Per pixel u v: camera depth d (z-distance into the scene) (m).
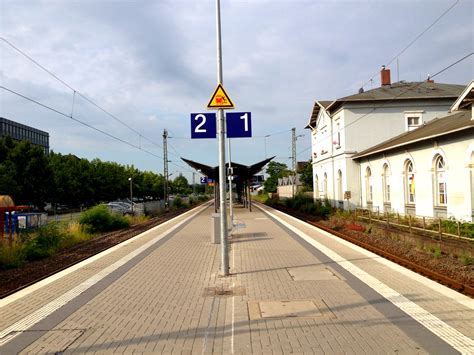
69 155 58.84
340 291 7.66
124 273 9.85
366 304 6.77
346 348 4.91
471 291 8.03
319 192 40.97
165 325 5.93
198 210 41.81
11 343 5.29
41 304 7.19
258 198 81.50
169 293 7.82
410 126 30.69
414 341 5.10
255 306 6.78
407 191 22.86
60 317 6.39
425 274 10.15
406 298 7.09
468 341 5.08
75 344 5.21
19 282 10.40
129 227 26.25
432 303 6.77
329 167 35.75
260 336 5.39
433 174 19.61
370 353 4.76
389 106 30.72
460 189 17.16
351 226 21.34
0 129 71.12
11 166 42.88
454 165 17.61
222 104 9.34
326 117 36.44
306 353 4.80
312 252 12.51
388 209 25.45
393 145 22.05
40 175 44.53
